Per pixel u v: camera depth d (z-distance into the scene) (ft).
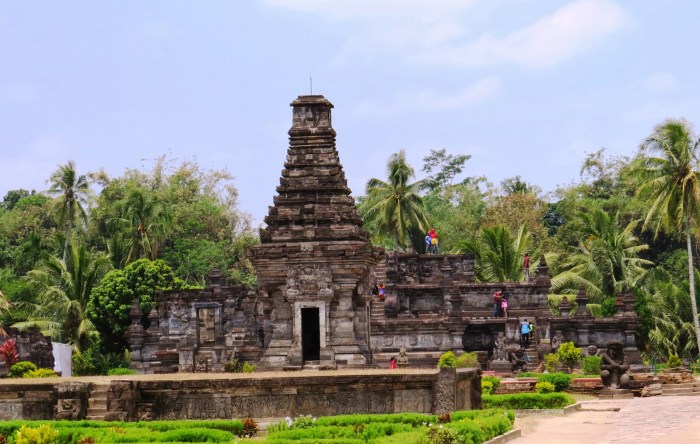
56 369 297.33
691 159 288.92
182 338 288.51
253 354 268.00
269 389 151.94
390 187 383.45
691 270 290.15
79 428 138.82
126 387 151.12
